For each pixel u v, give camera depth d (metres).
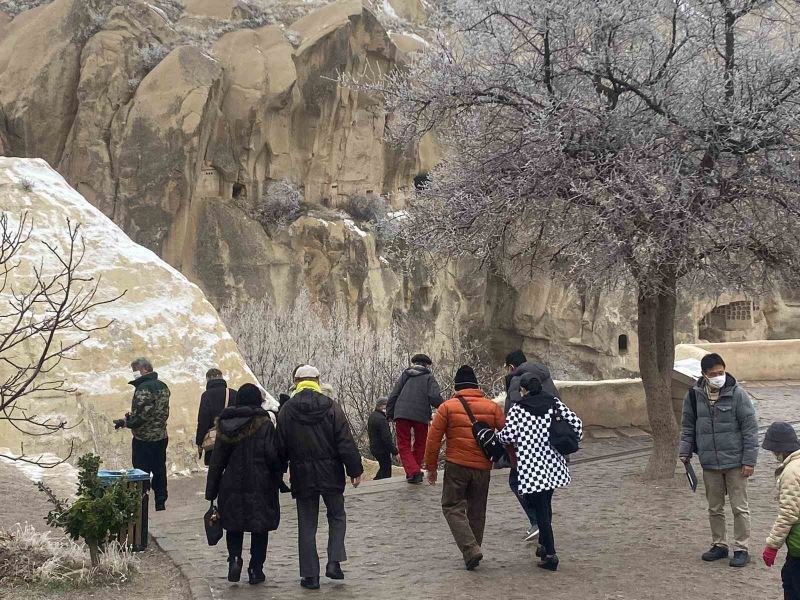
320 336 31.08
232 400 10.13
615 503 9.71
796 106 9.86
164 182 35.22
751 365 19.66
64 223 15.45
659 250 9.15
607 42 10.38
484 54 10.98
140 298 15.48
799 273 10.41
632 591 6.79
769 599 6.54
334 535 7.05
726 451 7.39
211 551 8.16
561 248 11.21
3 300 14.01
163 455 10.12
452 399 7.70
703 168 10.16
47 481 10.43
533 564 7.58
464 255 11.33
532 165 9.84
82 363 14.15
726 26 10.40
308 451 6.99
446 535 8.64
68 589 6.88
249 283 36.97
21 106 35.97
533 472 7.38
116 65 36.41
